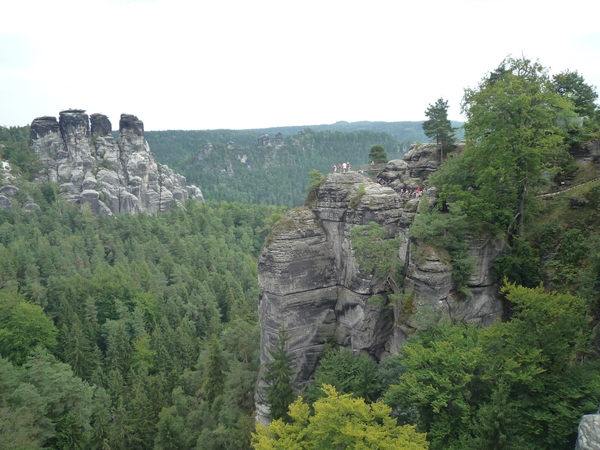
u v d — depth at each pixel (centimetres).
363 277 4544
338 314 4919
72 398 5662
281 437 2650
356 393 3553
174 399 5962
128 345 8069
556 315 2630
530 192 4147
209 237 15488
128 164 18975
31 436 4703
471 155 4325
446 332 3316
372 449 2305
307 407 2964
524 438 2500
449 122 5878
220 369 5841
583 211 4050
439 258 4019
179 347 8106
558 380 2605
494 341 2842
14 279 9981
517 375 2586
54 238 13312
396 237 4659
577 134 4828
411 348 3153
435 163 5912
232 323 8244
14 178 16625
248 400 5341
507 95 3784
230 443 4647
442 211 4459
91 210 15888
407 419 3189
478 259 4112
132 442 5106
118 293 9881
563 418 2470
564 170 4688
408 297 4253
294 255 4775
